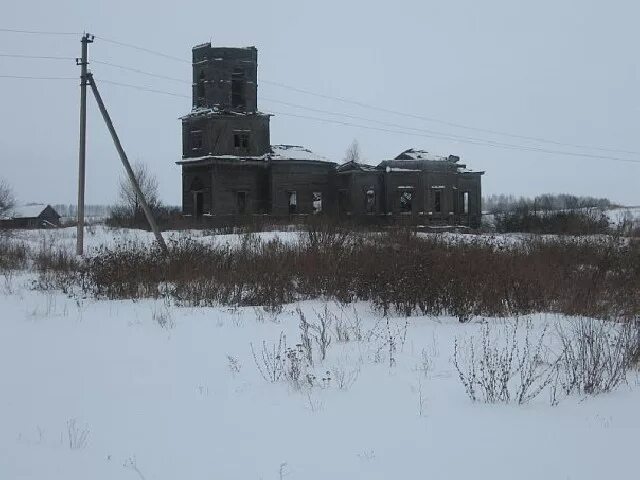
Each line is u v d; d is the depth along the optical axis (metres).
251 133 57.69
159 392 8.04
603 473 5.36
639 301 13.82
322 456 5.81
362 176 59.00
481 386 8.00
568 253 21.00
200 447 6.10
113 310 15.07
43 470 5.58
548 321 12.40
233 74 58.16
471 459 5.69
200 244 21.48
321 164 59.66
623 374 8.58
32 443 6.27
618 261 17.98
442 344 10.69
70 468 5.62
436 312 14.12
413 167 59.84
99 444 6.22
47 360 9.91
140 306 15.62
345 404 7.36
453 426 6.58
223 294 16.38
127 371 9.16
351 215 57.91
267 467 5.58
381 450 5.93
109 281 17.78
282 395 7.79
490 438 6.22
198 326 12.71
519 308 14.05
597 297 14.16
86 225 56.09
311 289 16.89
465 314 13.41
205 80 57.78
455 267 15.30
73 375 8.95
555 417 6.87
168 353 10.33
